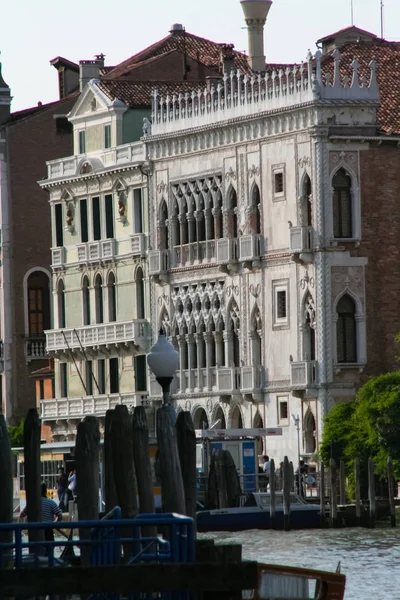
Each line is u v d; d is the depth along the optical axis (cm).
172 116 14988
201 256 14800
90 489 6831
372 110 13700
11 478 6500
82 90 16525
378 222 13712
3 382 17700
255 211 14225
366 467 12006
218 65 16512
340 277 13625
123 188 15612
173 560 5719
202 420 14850
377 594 8056
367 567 9056
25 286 17625
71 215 16350
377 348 13700
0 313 17688
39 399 17162
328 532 10994
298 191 13725
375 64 13788
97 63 17100
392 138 13662
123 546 6366
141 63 16450
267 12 15538
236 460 12288
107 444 7006
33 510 6919
